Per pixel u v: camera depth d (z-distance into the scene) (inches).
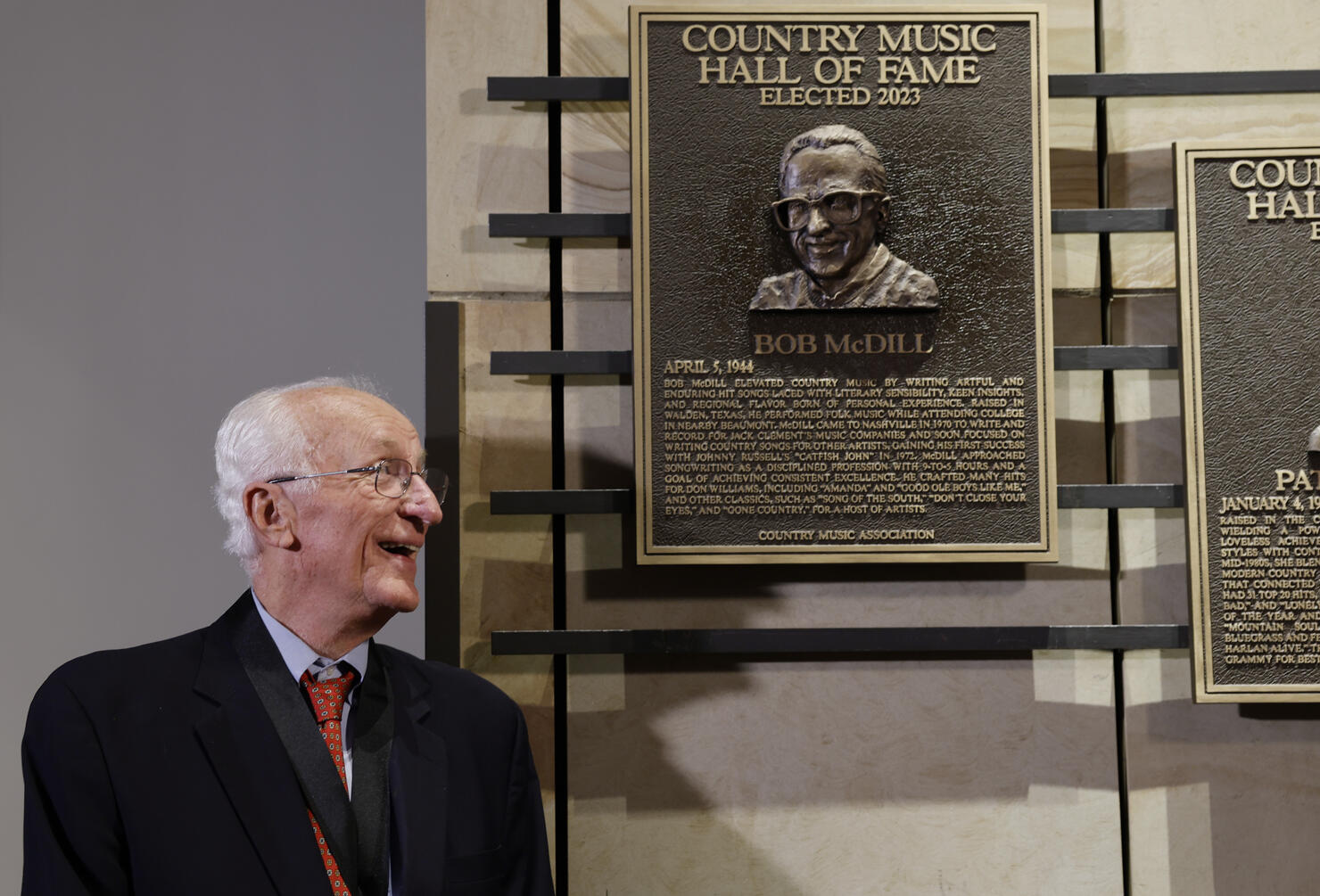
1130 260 100.7
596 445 99.6
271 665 71.2
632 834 97.2
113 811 65.4
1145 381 100.1
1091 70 102.0
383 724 73.1
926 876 97.1
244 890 64.8
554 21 103.4
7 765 133.0
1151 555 99.4
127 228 140.8
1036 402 95.1
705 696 98.1
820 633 96.0
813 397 95.4
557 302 102.0
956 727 98.0
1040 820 97.4
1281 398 94.9
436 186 100.9
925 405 95.3
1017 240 96.0
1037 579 99.3
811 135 94.5
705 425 95.2
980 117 96.6
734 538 94.9
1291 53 101.7
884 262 95.0
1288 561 93.9
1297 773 97.2
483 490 99.3
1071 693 98.3
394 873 69.4
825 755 97.9
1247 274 95.5
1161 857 96.9
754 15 96.6
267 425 72.8
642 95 96.1
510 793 77.9
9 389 137.7
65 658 135.5
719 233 95.9
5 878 130.7
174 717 68.2
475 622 98.6
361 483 72.0
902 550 94.5
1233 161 96.0
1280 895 96.2
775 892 97.0
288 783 67.8
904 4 98.0
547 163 101.4
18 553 136.2
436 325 96.7
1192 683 93.6
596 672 98.2
